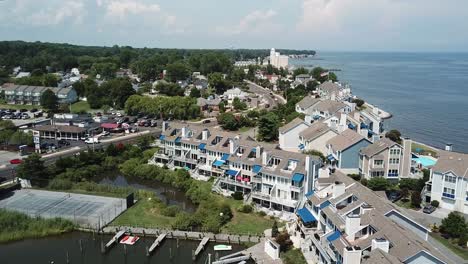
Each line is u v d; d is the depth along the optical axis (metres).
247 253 70.44
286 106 187.88
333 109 155.75
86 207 89.69
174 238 77.56
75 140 147.38
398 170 101.12
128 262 70.00
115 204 91.44
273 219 83.81
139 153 126.50
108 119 178.50
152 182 111.62
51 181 102.69
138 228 79.94
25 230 78.62
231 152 102.19
